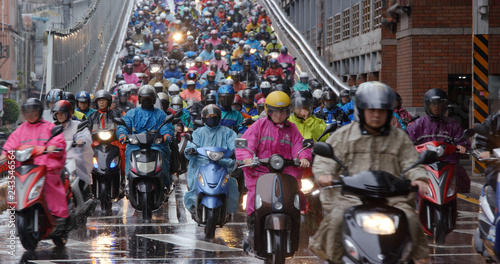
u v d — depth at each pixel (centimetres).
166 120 2377
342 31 6812
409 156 1242
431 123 2075
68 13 7700
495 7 3681
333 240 1209
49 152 1784
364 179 1151
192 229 2258
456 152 1947
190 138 2138
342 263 1219
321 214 2473
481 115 3716
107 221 2417
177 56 7650
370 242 1097
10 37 9981
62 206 1847
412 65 4409
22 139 1841
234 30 9188
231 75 5175
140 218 2491
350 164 1250
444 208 1956
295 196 1535
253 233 1606
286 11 10800
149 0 12506
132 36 8831
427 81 4400
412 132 2086
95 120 2606
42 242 2028
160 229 2256
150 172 2342
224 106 2731
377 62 5481
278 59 6838
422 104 4403
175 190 3288
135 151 2377
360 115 1230
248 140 1669
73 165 2195
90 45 6781
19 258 1803
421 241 1202
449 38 4394
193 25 10656
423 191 1176
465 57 4391
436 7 4388
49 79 4706
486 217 1545
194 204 2156
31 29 11625
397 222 1116
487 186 1576
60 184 1856
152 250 1908
